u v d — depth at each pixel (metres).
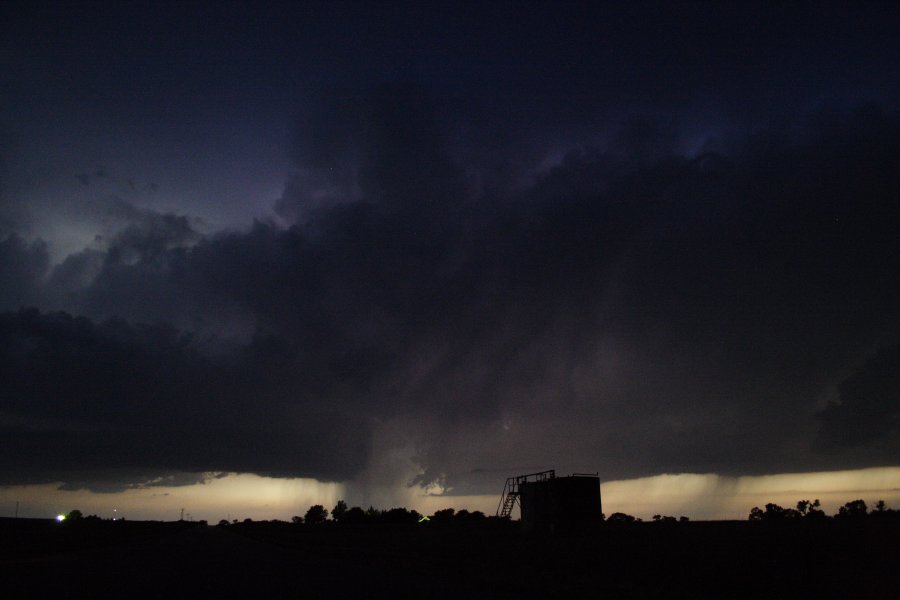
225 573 33.19
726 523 95.44
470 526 119.75
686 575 27.78
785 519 112.31
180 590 25.30
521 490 71.62
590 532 62.75
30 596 23.55
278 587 26.19
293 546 67.50
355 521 176.25
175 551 58.38
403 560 41.22
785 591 23.78
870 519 90.50
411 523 165.00
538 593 23.53
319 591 24.73
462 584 26.86
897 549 35.81
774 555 35.16
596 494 65.44
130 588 26.09
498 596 22.91
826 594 22.95
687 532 59.78
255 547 66.88
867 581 25.42
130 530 151.75
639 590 23.80
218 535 118.06
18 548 63.03
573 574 29.89
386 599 22.23
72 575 32.38
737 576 27.34
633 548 42.09
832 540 43.78
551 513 65.12
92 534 112.50
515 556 41.03
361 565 37.97
